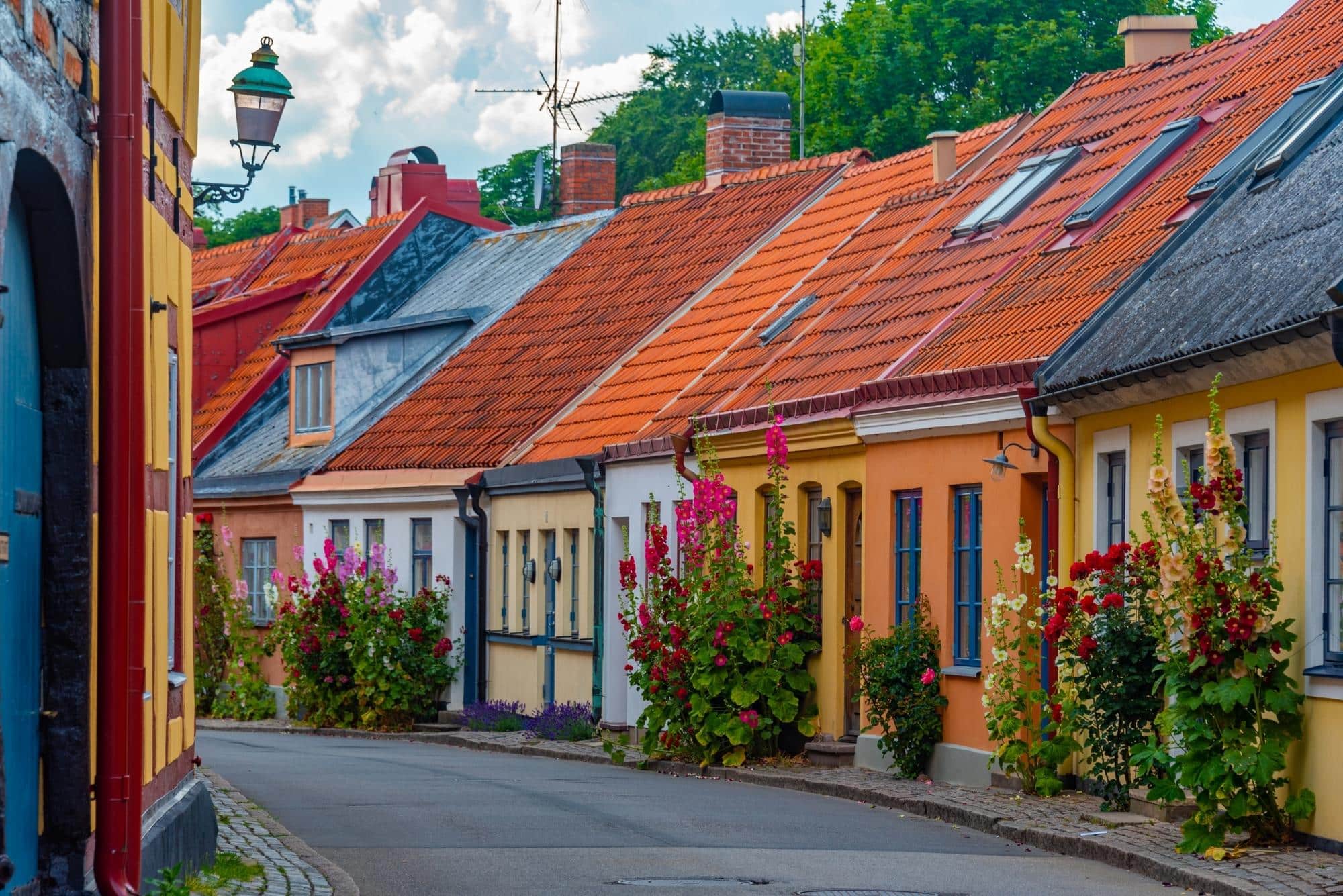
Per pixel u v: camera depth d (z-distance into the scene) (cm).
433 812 1766
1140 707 1612
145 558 1062
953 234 2528
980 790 1867
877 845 1539
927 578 2061
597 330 3497
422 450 3466
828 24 6231
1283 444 1450
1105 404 1742
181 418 1403
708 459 2384
